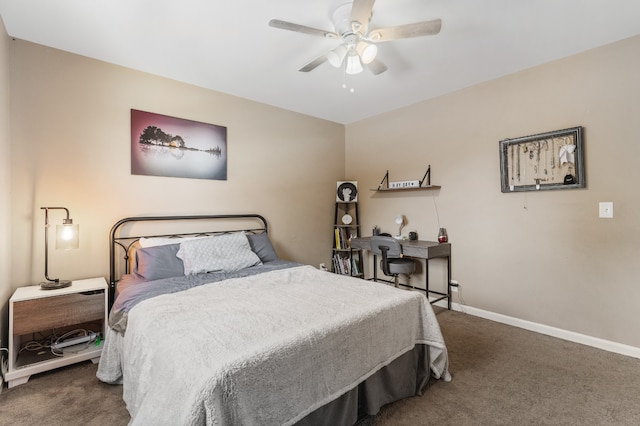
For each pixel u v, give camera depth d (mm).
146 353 1380
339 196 4250
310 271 2551
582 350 2375
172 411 1079
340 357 1421
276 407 1173
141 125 2734
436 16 1985
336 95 3385
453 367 2145
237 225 3381
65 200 2391
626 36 2246
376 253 3527
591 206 2439
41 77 2297
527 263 2797
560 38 2270
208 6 1868
